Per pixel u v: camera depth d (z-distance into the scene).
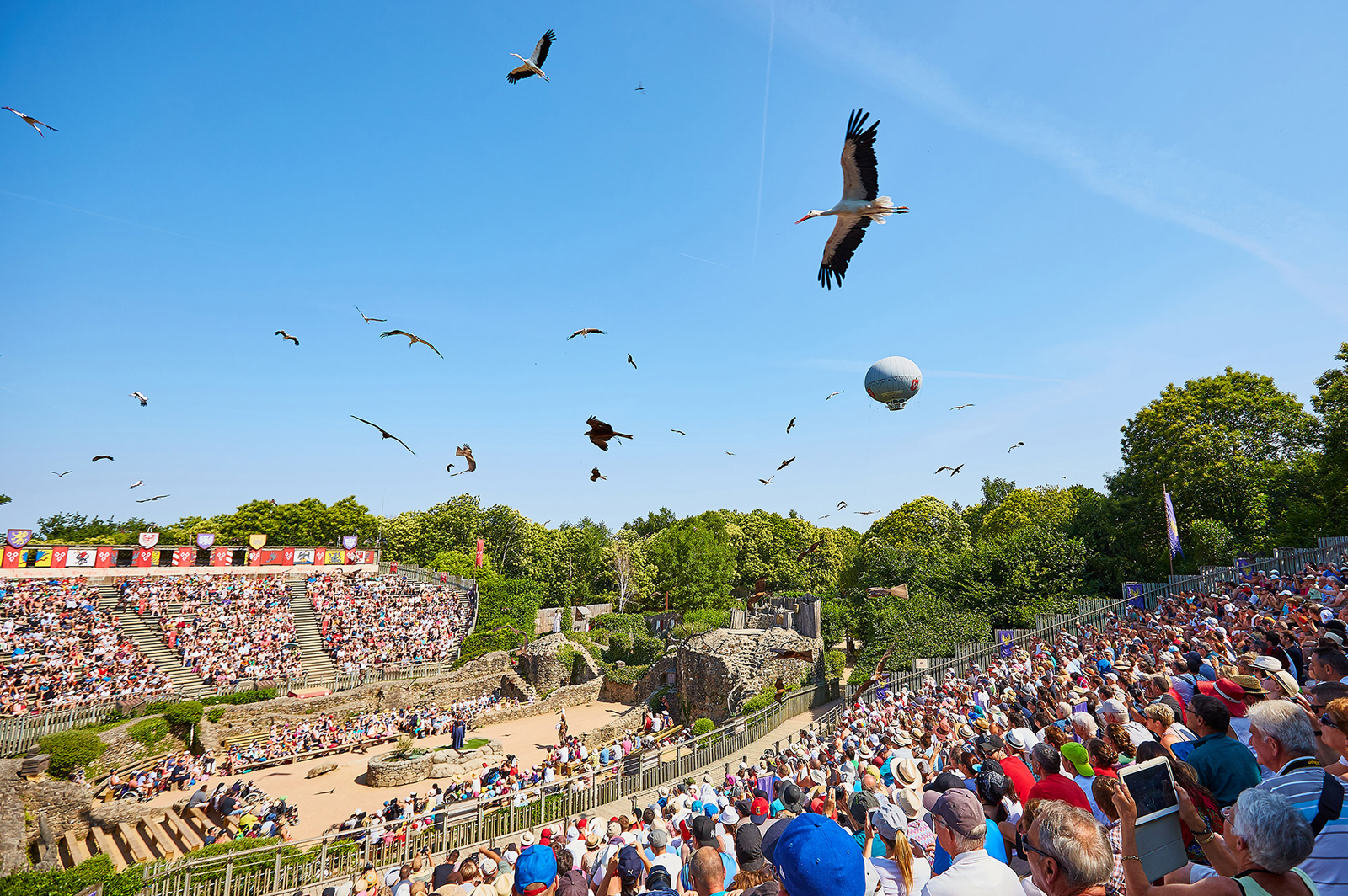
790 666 38.41
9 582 44.09
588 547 89.25
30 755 28.16
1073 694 13.12
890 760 10.61
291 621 48.69
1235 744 4.92
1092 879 3.30
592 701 48.53
